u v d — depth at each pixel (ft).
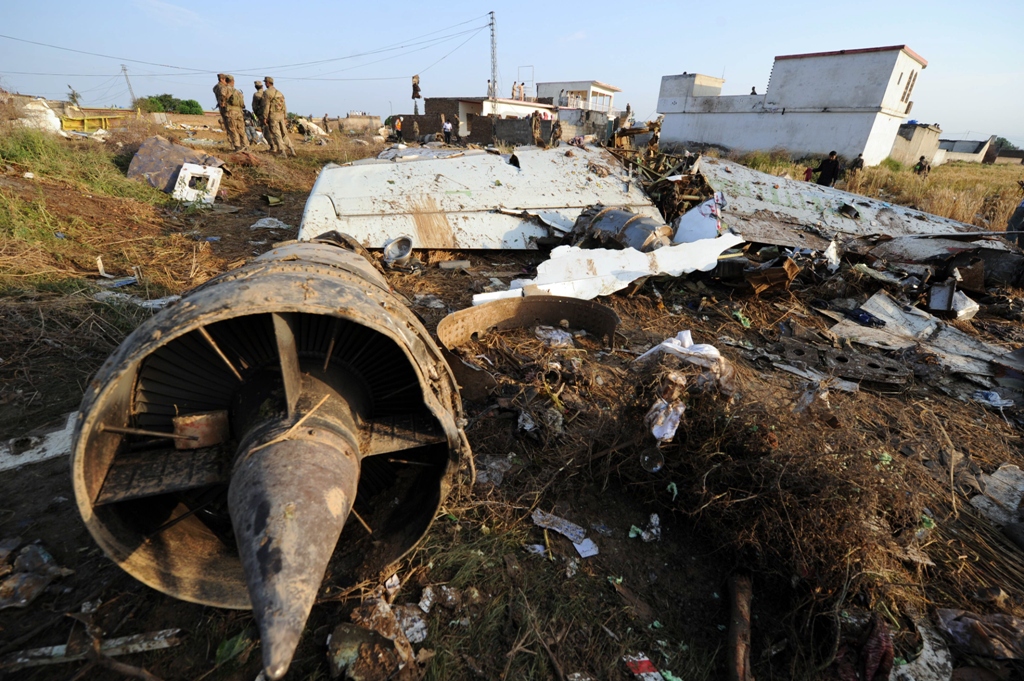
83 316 16.53
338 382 7.89
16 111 36.47
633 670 7.68
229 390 7.65
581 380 15.26
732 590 8.93
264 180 42.32
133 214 28.35
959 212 42.80
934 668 7.89
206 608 8.05
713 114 101.50
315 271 8.18
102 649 7.29
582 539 10.00
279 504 5.65
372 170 25.67
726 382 11.91
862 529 8.69
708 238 24.32
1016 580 9.77
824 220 30.45
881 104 78.33
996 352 19.38
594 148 31.32
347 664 7.25
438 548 9.36
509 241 25.48
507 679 7.41
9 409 12.47
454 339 16.69
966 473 12.61
